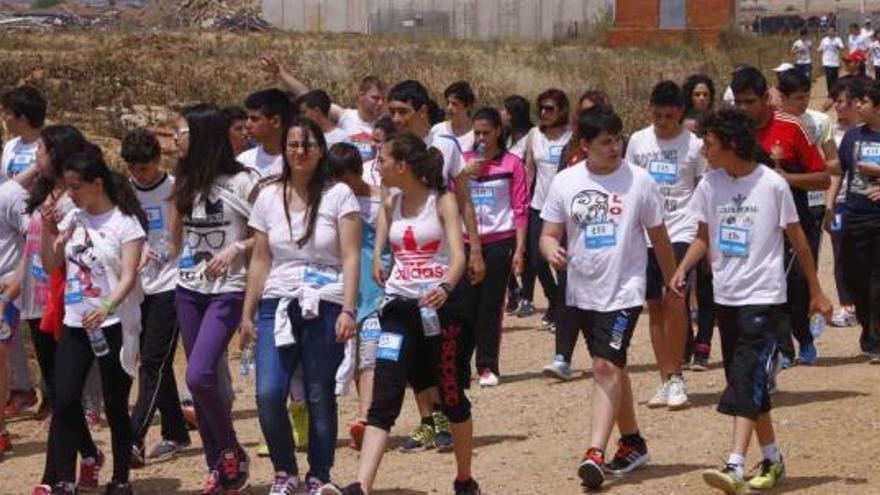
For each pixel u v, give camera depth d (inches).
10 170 500.1
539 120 603.8
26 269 452.4
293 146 368.2
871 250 526.3
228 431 394.0
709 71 2033.7
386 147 369.7
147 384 433.7
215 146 385.7
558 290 532.7
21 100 495.5
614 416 383.9
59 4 3966.5
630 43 2502.5
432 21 2847.0
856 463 403.5
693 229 482.0
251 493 402.9
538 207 610.9
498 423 476.1
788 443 426.3
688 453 423.5
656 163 486.0
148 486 419.8
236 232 386.0
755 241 378.9
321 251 370.0
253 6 2901.1
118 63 1510.8
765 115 491.5
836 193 550.6
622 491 386.9
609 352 381.7
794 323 522.9
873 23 2834.6
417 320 363.6
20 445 479.5
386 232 416.2
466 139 531.5
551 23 2792.8
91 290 384.8
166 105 1380.4
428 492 397.1
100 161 385.1
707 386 506.9
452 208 368.5
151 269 430.9
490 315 530.0
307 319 367.6
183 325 390.9
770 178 379.6
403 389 362.0
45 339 454.3
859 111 526.0
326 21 2886.3
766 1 3863.2
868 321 532.4
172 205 394.0
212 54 1737.2
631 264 383.6
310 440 372.2
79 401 389.1
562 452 434.3
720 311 383.2
